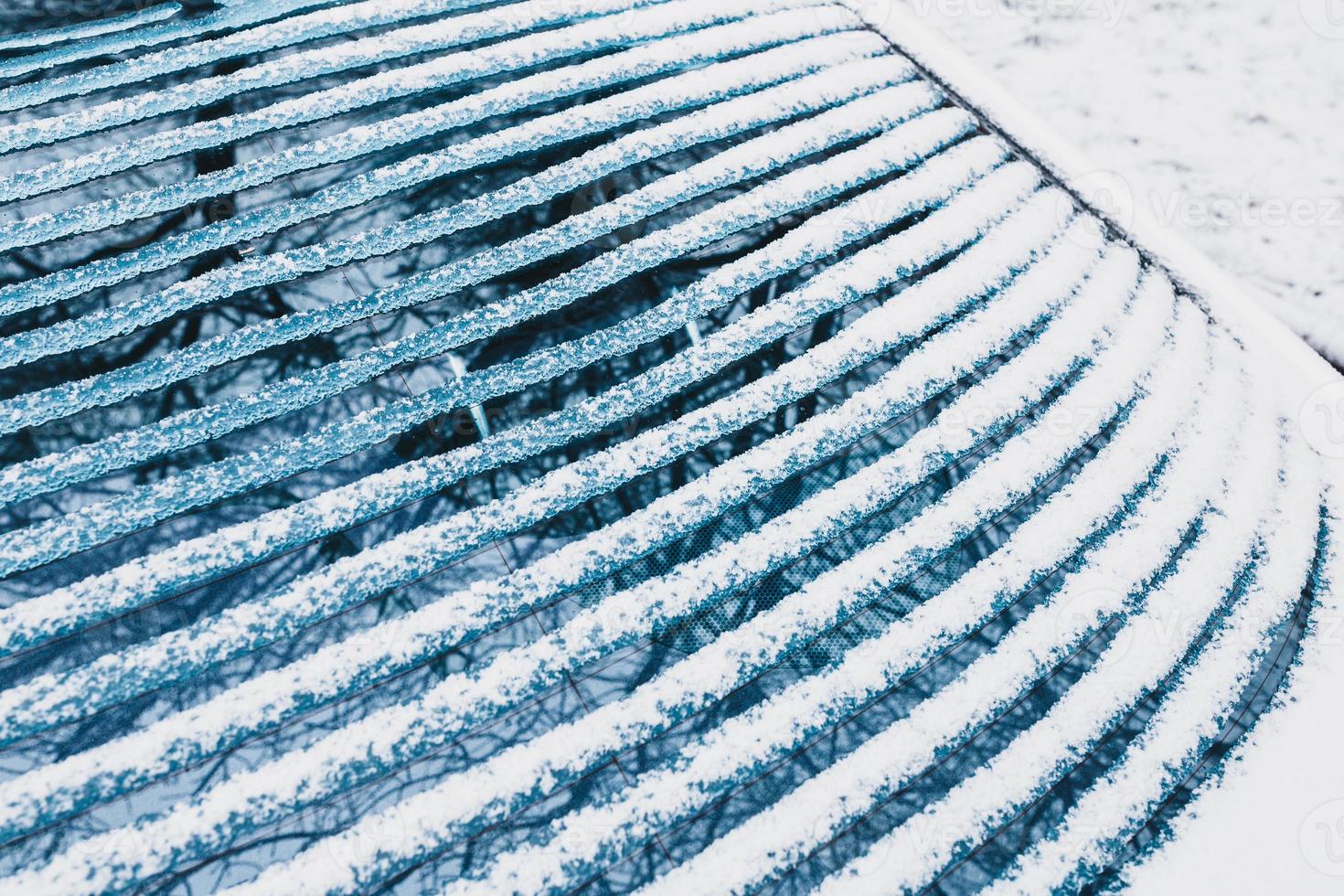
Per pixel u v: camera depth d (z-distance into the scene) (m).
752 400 0.46
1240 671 0.45
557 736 0.40
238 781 0.39
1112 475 0.48
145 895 0.38
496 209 0.48
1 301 0.45
